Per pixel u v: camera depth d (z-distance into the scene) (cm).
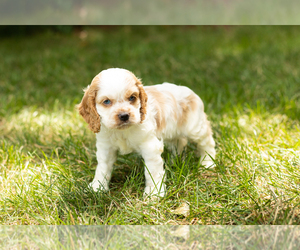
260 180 135
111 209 130
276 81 193
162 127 135
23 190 134
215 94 178
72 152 151
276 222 124
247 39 346
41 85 216
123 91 127
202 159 143
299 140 144
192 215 128
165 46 326
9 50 341
